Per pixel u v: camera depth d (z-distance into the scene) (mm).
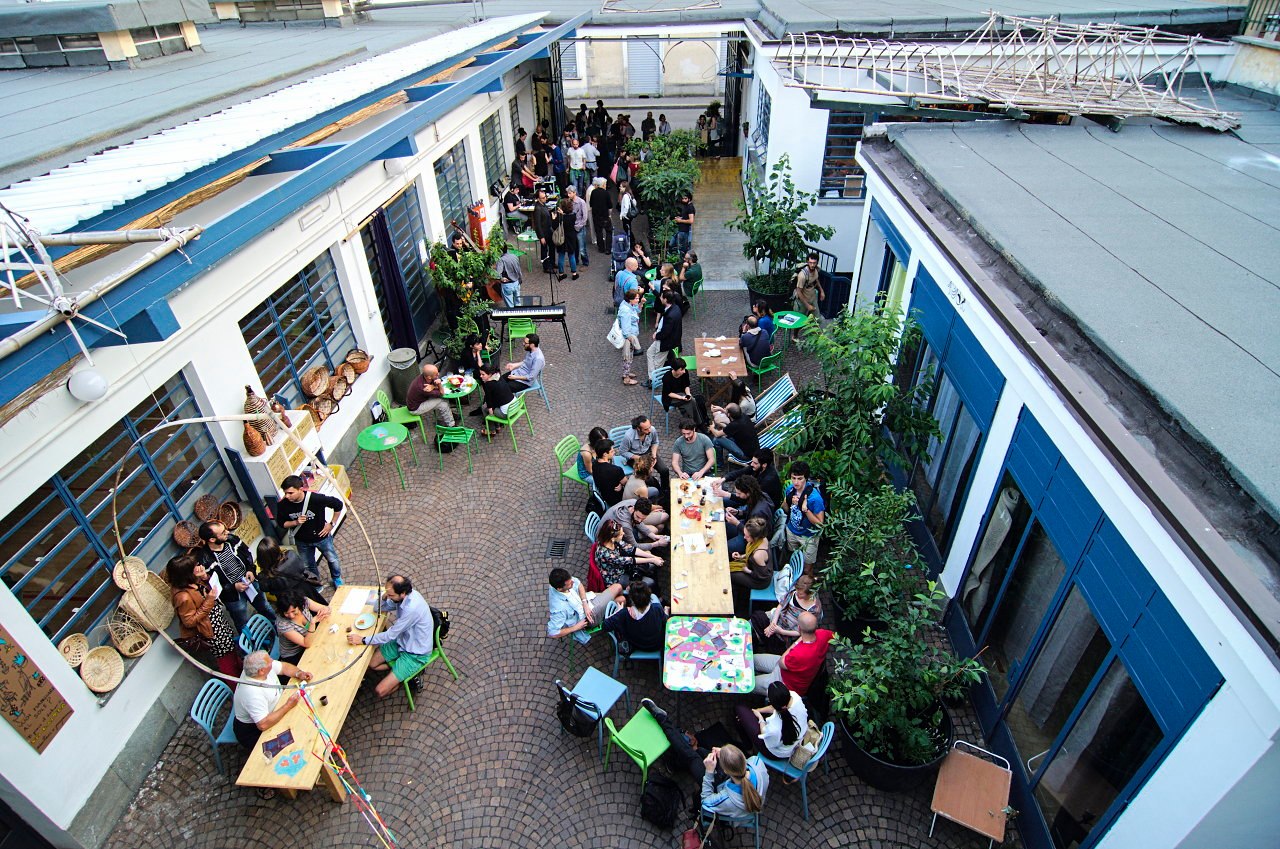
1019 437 6004
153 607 6414
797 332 13047
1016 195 7594
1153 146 9227
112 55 9367
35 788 5309
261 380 8555
